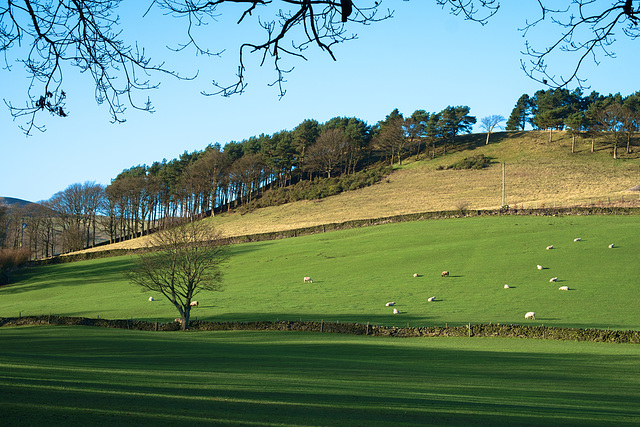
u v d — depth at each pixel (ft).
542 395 51.16
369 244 281.54
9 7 28.40
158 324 161.89
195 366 68.85
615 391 55.77
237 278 248.93
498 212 302.86
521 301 173.06
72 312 206.18
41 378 45.70
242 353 92.43
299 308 184.24
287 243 313.73
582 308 160.35
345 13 27.07
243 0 26.58
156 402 34.63
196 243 173.37
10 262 315.99
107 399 34.50
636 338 116.47
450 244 260.21
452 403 42.32
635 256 211.61
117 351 94.63
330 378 59.11
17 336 132.87
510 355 94.63
